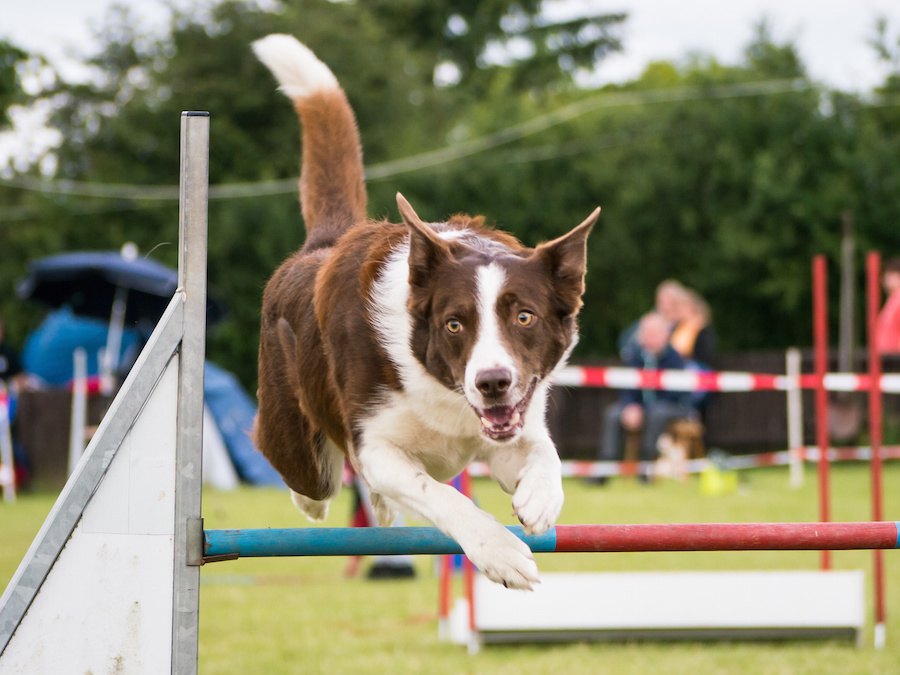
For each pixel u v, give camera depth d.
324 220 4.79
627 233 19.97
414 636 6.91
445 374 3.79
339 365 4.03
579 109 20.97
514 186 19.98
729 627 6.76
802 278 19.30
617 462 14.30
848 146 19.62
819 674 5.86
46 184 22.09
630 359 14.21
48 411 15.09
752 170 19.45
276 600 8.00
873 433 6.73
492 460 4.13
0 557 9.39
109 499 3.49
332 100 4.96
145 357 3.50
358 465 4.22
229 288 19.91
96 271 13.68
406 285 3.89
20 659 3.43
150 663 3.49
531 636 6.79
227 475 14.91
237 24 24.17
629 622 6.63
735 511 11.33
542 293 3.84
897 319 13.43
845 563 8.95
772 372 16.89
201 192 3.53
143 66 25.39
